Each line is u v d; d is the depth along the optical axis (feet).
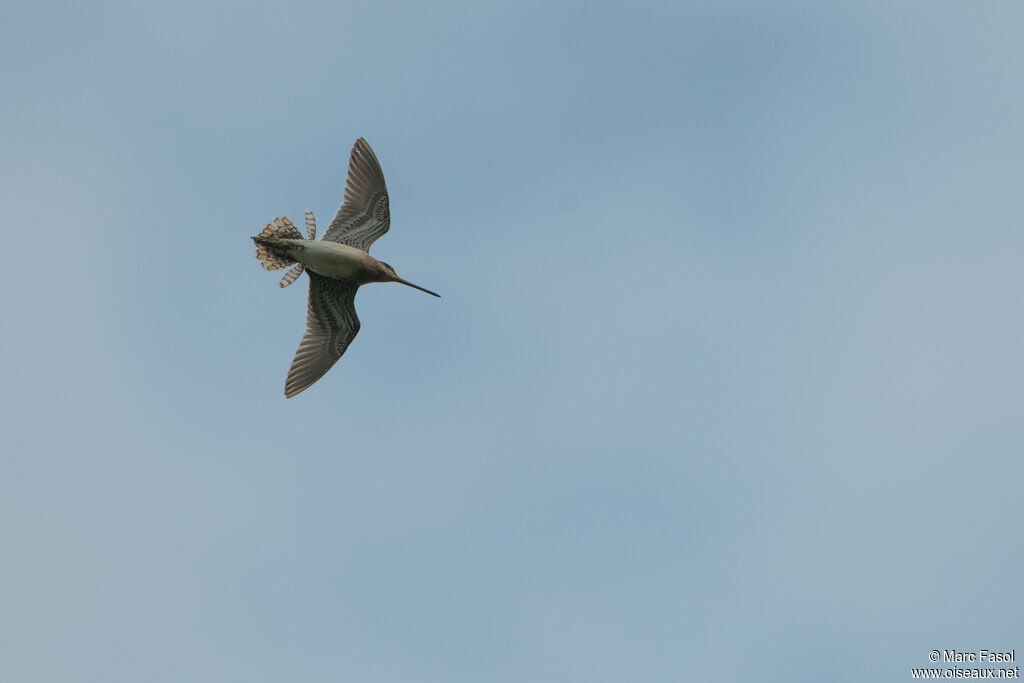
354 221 63.87
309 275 62.64
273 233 59.77
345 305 63.98
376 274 61.82
